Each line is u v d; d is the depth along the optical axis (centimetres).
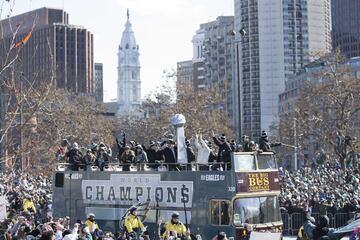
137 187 4981
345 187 7962
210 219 4594
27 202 6038
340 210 6419
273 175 4797
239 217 4491
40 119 12544
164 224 4678
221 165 4662
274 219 4731
